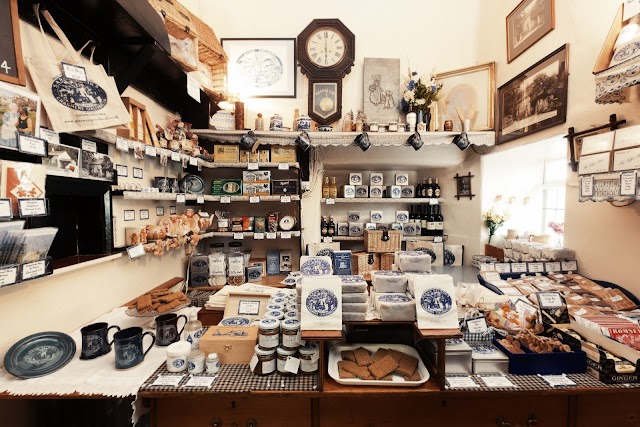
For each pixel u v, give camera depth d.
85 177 1.66
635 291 1.97
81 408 1.63
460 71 3.31
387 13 3.52
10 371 1.26
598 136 1.81
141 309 1.72
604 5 2.07
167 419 1.38
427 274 1.53
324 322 1.37
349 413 1.41
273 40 3.49
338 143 3.07
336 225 3.85
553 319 1.70
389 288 1.57
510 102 2.97
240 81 3.50
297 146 3.17
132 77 1.92
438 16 3.53
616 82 1.63
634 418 1.44
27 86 1.38
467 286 2.20
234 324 1.78
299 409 1.40
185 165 2.61
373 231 3.43
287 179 3.28
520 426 1.43
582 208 2.36
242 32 3.51
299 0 3.50
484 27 3.41
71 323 1.63
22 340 1.33
